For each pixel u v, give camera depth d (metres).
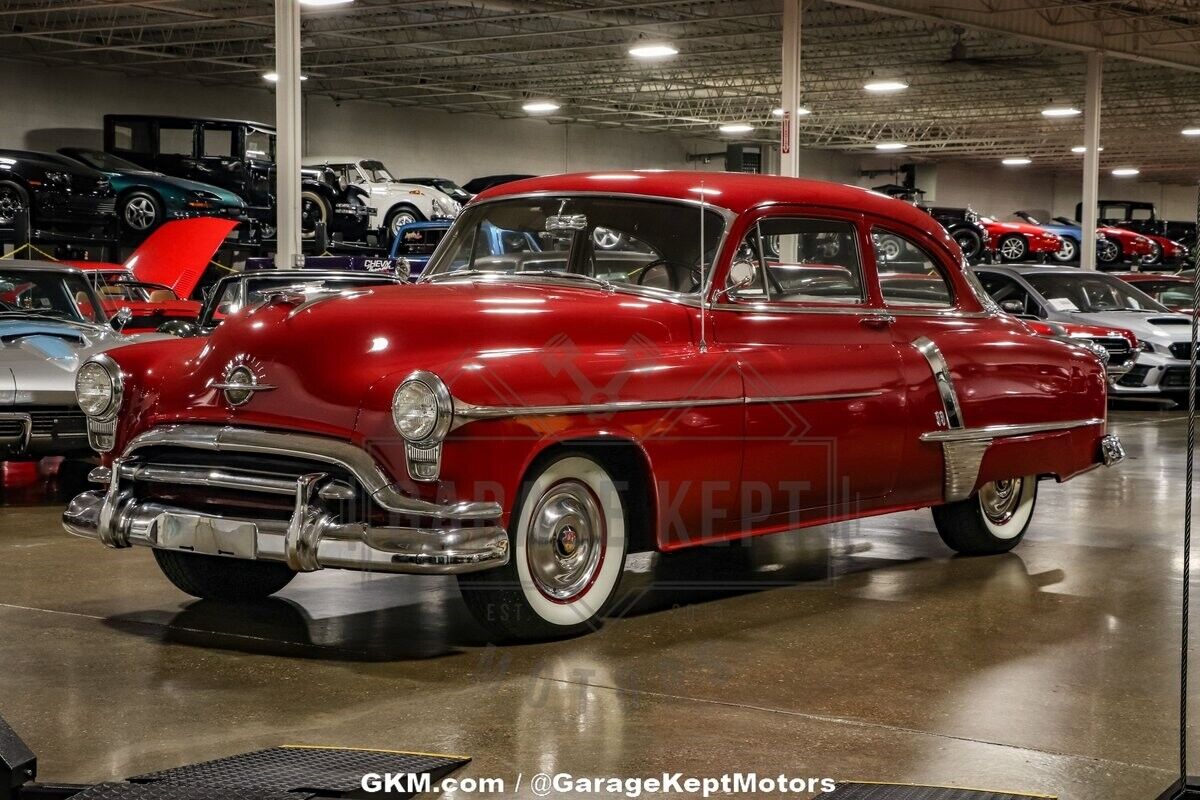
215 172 20.19
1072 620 4.62
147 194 18.28
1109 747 3.25
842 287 5.05
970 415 5.32
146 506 4.26
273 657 4.04
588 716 3.46
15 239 15.64
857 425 4.89
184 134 20.17
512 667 3.94
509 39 25.73
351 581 5.24
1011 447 5.51
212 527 4.04
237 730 3.32
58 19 23.62
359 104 33.12
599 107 34.19
